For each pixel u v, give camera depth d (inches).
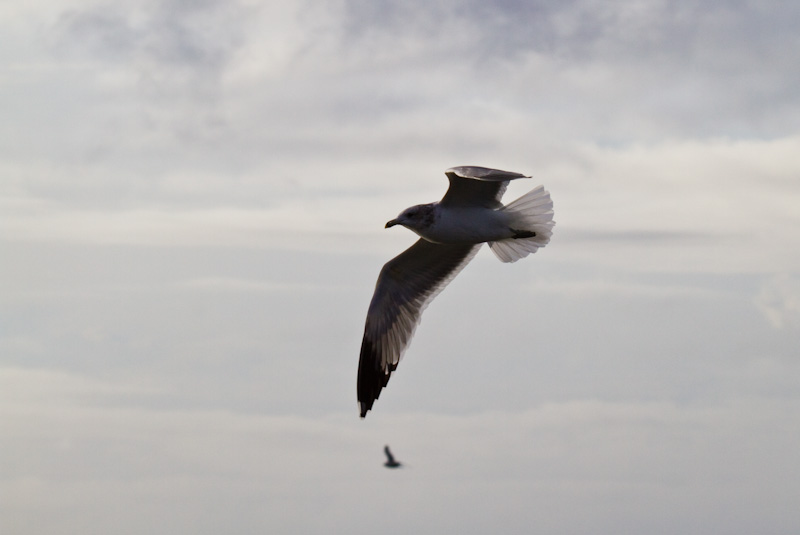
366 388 488.1
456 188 426.6
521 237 440.8
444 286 479.8
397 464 553.9
